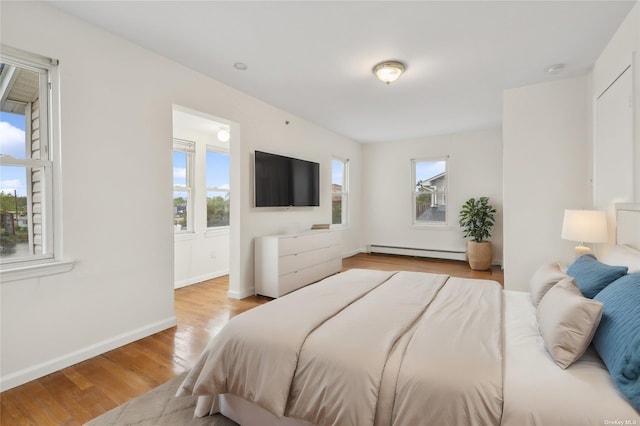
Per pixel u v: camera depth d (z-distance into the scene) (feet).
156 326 9.02
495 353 4.09
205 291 13.35
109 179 7.97
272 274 12.39
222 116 11.30
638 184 6.75
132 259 8.47
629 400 3.22
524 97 11.32
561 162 10.73
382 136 20.36
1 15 6.23
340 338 4.52
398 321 5.13
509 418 3.31
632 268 5.41
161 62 9.20
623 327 3.67
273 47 8.75
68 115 7.20
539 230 11.08
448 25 7.64
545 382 3.60
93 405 5.75
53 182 7.11
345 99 13.01
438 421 3.49
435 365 3.84
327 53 9.08
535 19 7.38
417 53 9.05
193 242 14.76
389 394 3.81
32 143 6.86
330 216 18.78
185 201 14.87
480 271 16.76
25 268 6.46
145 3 6.82
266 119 13.57
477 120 16.34
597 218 8.28
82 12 7.15
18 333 6.44
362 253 22.67
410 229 21.35
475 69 10.04
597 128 9.32
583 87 10.39
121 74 8.21
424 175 21.04
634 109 6.88
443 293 6.92
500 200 18.40
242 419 5.12
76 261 7.33
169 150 9.44
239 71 10.33
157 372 6.91
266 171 13.33
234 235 12.42
